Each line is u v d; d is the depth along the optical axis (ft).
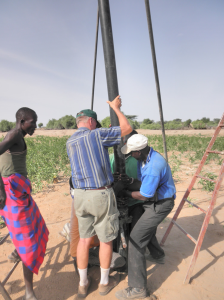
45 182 22.72
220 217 14.25
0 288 7.23
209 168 27.27
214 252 10.75
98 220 7.41
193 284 8.72
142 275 7.94
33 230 7.50
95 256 9.41
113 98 8.22
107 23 7.95
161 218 8.18
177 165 28.04
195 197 17.78
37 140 65.46
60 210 15.92
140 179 9.12
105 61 8.21
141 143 7.87
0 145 6.59
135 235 8.01
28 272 7.61
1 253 10.94
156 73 11.11
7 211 7.19
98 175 7.07
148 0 9.78
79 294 8.11
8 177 7.13
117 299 8.04
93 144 7.05
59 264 10.13
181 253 10.71
